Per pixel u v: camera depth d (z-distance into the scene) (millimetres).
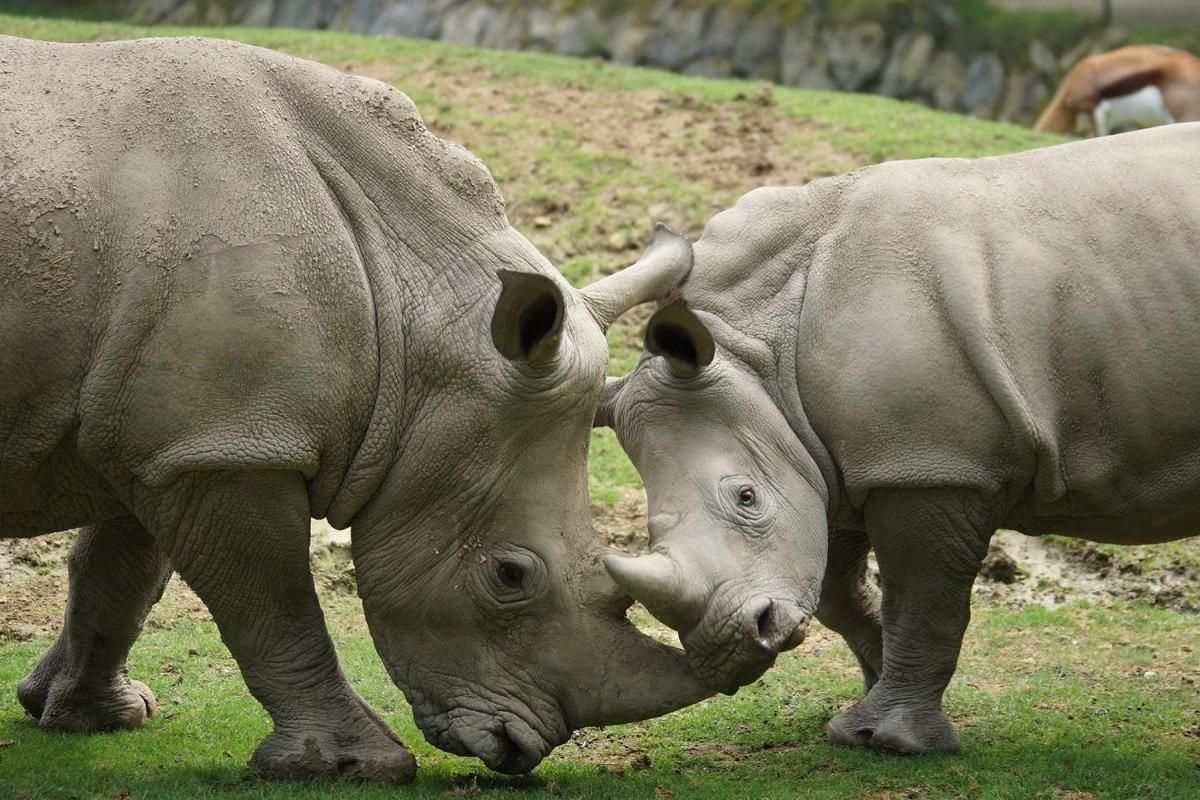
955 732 12516
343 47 32000
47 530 11750
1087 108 38219
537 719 11117
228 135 10945
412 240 11289
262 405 10688
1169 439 12117
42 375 10773
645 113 28172
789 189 12984
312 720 11344
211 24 44781
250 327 10617
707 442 11805
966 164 12734
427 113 27672
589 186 25250
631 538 17531
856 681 14609
